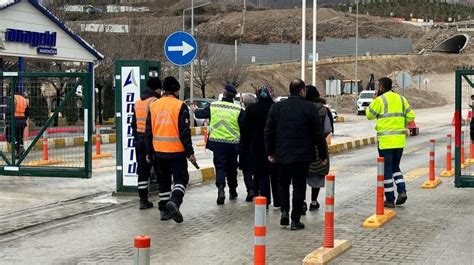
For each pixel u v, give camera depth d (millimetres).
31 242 8953
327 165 11055
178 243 8750
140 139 11141
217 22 143375
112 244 8781
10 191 13344
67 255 8203
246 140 11883
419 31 143125
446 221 10172
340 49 108875
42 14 28375
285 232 9406
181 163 10094
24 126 15398
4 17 26094
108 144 26422
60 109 14227
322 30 142625
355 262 7676
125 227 9883
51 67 40125
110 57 41562
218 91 69188
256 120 11133
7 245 8789
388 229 9578
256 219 5750
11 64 35375
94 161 19031
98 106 41125
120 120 12656
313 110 9383
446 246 8492
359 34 141125
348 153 23031
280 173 9734
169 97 10148
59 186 14102
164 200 10391
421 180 15102
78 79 13664
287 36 131750
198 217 10625
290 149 9320
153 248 8461
